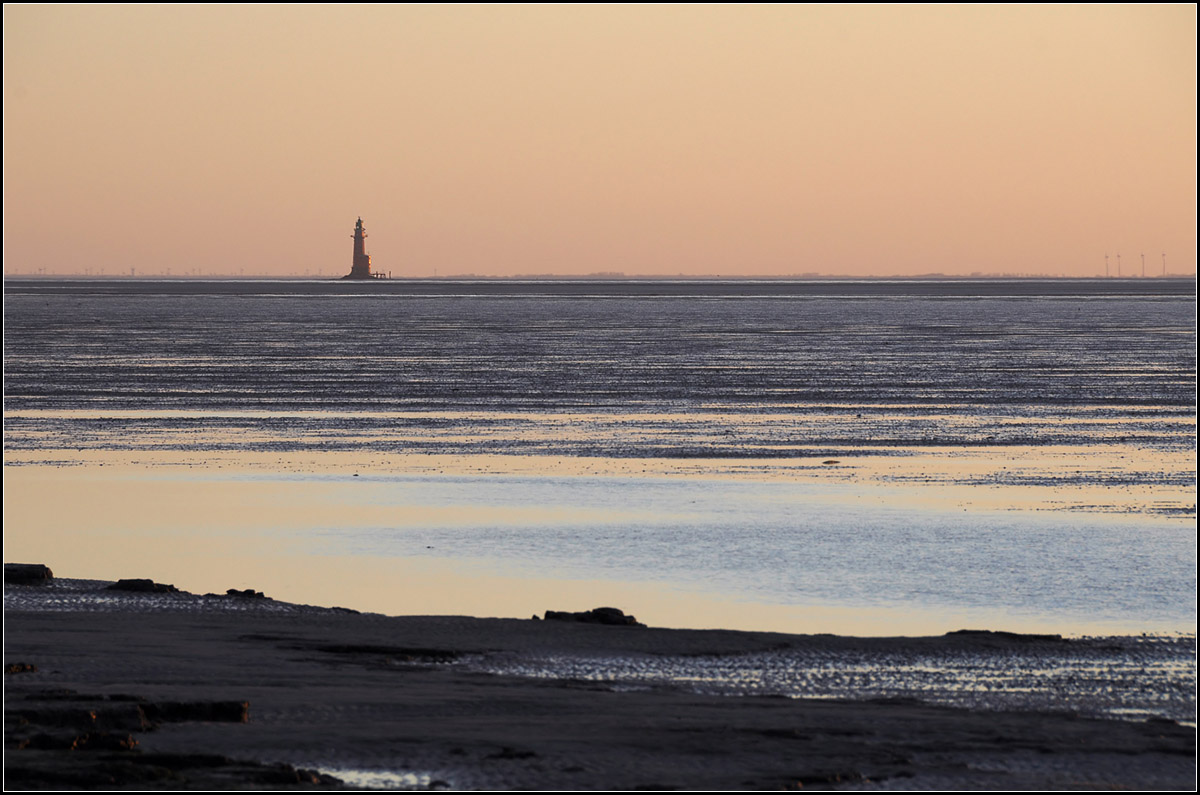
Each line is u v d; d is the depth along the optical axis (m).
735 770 47.03
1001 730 52.94
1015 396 190.75
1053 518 104.56
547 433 153.00
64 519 107.44
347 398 188.38
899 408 176.50
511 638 70.75
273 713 54.12
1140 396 190.75
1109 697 60.38
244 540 100.06
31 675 59.69
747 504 110.75
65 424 161.38
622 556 93.12
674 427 157.88
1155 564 89.62
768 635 70.88
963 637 70.19
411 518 106.44
